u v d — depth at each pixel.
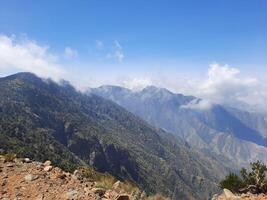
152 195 16.41
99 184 14.64
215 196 17.34
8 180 13.12
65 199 11.32
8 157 16.78
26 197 11.45
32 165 15.69
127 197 12.25
